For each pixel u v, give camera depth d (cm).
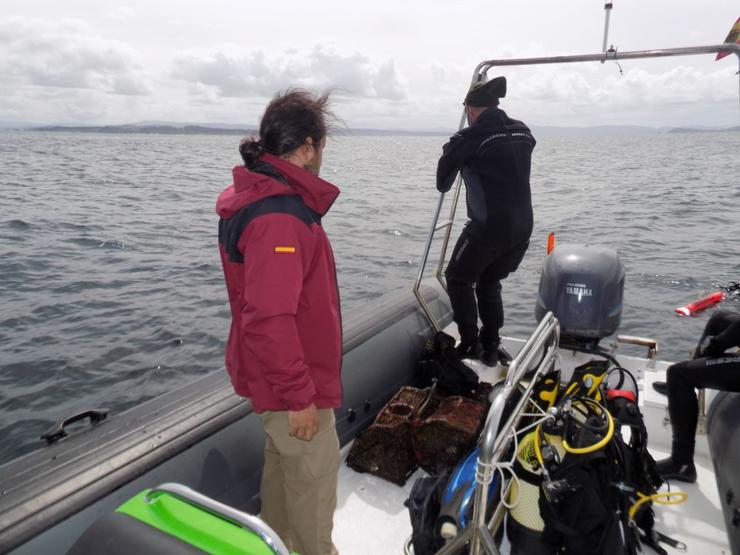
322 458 164
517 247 285
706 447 259
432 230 305
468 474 195
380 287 888
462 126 314
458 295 295
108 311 764
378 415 253
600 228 1295
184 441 192
